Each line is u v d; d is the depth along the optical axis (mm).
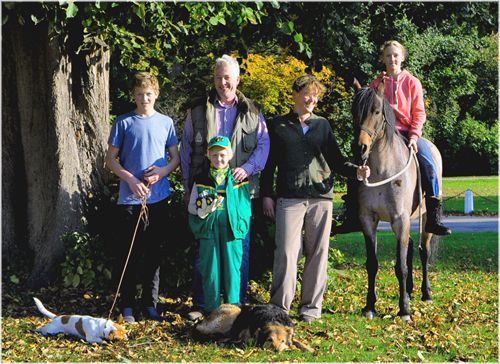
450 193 29375
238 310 6520
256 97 16766
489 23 11469
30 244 9234
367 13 11633
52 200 9070
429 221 8070
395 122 7754
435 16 11812
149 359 6020
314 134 7332
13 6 7766
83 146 9336
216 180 6906
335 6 10195
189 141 7355
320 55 11156
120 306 7488
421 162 8000
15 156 9438
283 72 16812
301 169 7301
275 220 7613
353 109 7191
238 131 7172
